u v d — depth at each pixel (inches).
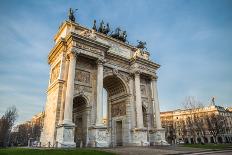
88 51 1777.8
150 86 2391.7
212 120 4443.9
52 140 1480.1
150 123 2203.5
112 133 2240.4
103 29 2249.0
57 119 1540.4
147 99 2295.8
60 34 2033.7
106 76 2032.5
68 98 1519.4
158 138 2084.2
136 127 2020.2
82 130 1733.5
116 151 1180.5
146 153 1151.0
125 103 2175.2
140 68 2230.6
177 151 1314.0
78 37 1720.0
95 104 1766.7
